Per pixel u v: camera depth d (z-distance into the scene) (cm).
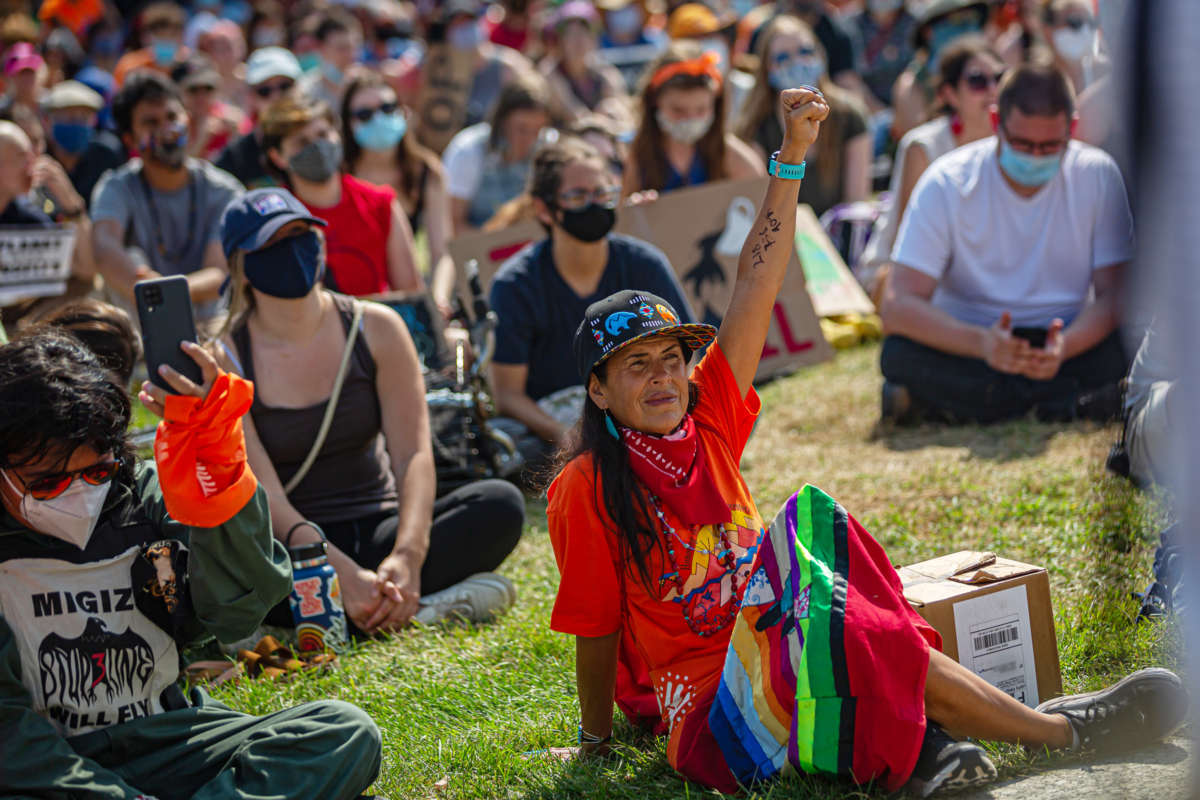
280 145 740
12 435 309
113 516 333
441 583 541
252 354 523
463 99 1437
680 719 355
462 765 384
